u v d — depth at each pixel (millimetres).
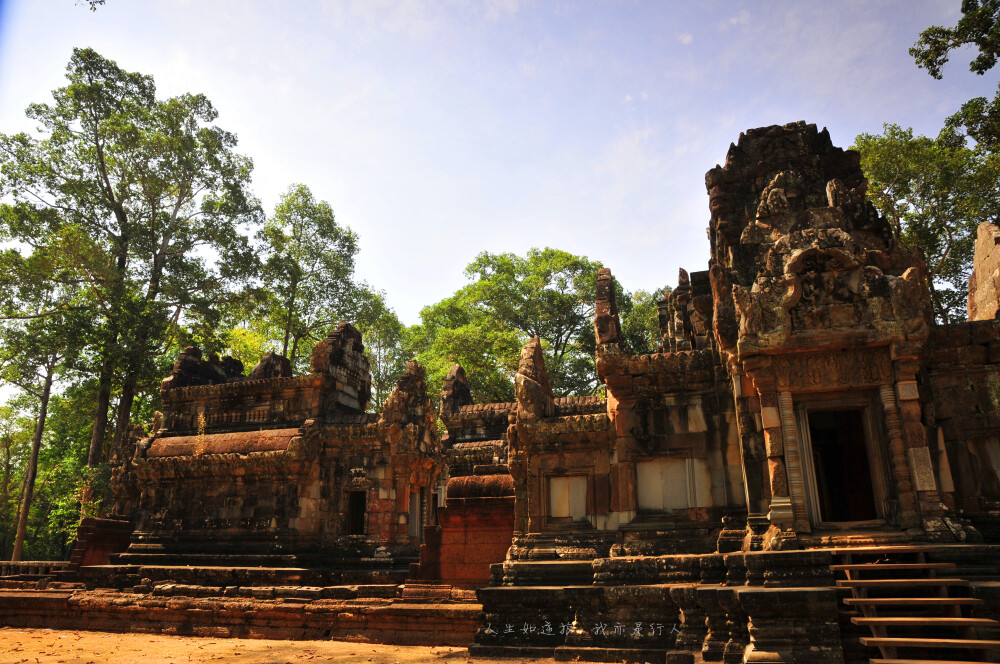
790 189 14688
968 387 13695
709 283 15930
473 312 48906
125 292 33375
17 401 47094
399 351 50344
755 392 13430
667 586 12109
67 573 24109
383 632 16234
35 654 14766
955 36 20203
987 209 28531
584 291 49062
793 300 12633
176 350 40469
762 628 9805
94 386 34000
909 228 30172
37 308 34000
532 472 16312
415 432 22797
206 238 37156
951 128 28531
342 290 42500
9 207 33031
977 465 13391
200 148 37594
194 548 22547
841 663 9289
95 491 31109
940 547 10484
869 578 10672
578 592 12859
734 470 14617
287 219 42344
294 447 21938
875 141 31031
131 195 37219
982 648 8781
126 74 37125
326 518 22203
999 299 16312
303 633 17109
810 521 12109
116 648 15641
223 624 18094
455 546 16984
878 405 12484
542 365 18016
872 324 12234
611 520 15438
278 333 43125
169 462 23375
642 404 15859
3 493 49031
